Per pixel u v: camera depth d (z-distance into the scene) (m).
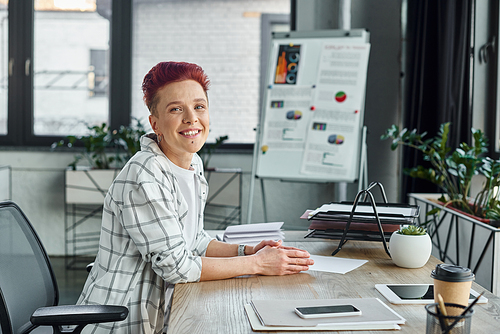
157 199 1.18
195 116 1.23
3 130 4.05
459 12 2.69
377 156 3.44
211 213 3.90
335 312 0.88
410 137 2.54
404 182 3.17
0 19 3.98
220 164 3.90
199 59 4.22
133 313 1.21
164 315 1.24
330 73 3.08
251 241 1.50
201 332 0.84
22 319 1.22
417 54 2.99
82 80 4.10
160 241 1.16
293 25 3.82
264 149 3.15
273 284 1.13
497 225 1.96
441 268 0.87
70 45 4.08
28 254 1.34
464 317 0.68
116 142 3.77
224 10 4.20
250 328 0.86
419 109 2.92
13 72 3.98
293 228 3.71
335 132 3.02
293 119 3.11
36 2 4.04
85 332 1.20
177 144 1.24
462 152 2.20
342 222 1.47
